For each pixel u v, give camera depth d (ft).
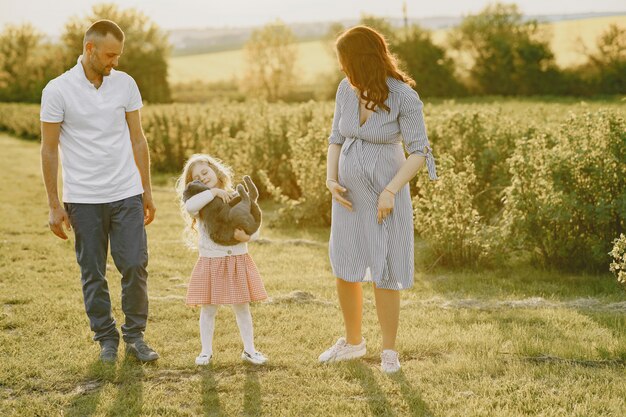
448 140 32.37
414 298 21.12
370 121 13.88
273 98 207.72
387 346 14.37
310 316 18.43
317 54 282.77
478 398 12.82
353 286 14.78
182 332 17.16
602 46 158.51
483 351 15.29
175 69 277.23
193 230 15.55
